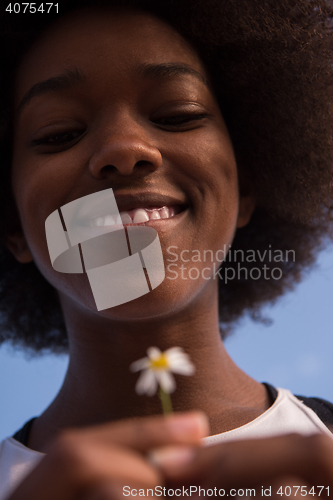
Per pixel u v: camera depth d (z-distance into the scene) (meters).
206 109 0.49
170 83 0.48
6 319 0.64
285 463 0.31
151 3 0.51
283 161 0.56
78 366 0.49
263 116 0.55
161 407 0.48
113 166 0.46
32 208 0.48
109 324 0.48
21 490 0.30
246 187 0.56
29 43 0.51
